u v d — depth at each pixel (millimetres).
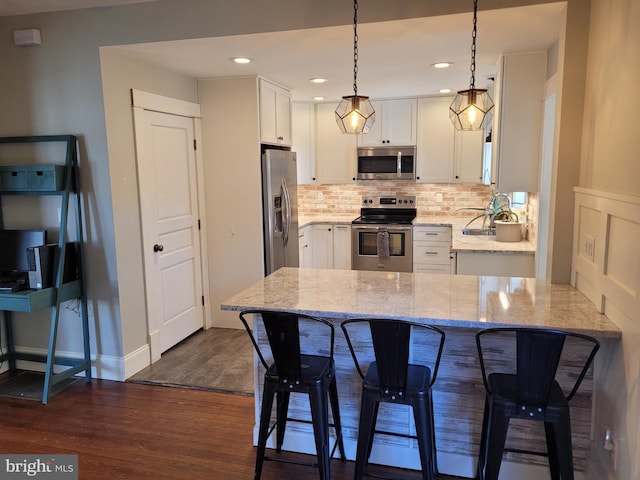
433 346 2350
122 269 3381
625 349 1866
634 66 1844
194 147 4227
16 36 3199
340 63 3668
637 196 1783
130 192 3436
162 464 2475
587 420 2205
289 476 2383
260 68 3828
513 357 2258
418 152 5672
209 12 2938
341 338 2465
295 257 5066
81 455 2555
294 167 4922
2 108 3365
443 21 2689
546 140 3322
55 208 3369
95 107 3188
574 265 2574
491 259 3711
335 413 2350
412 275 2902
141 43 3068
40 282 3070
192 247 4266
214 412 2990
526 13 2566
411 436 2283
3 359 3598
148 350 3676
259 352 2268
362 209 6281
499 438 1891
